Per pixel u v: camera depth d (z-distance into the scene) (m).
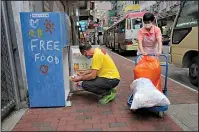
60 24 4.17
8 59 4.18
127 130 3.35
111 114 3.97
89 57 4.83
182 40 6.39
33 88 4.36
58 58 4.27
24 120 3.83
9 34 4.29
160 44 4.47
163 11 24.78
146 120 3.69
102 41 35.50
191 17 6.02
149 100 3.50
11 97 4.19
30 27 4.16
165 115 3.88
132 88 4.00
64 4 12.28
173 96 4.89
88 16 25.23
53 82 4.34
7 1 4.31
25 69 4.57
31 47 4.23
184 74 7.73
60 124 3.62
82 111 4.15
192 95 4.94
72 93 5.30
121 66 9.89
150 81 3.84
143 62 4.15
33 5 5.86
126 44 15.64
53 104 4.40
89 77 4.50
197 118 3.71
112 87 4.56
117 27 19.66
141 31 4.67
